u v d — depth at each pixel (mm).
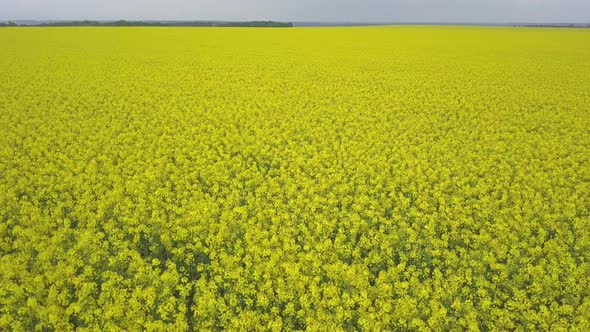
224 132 15516
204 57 30188
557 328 6723
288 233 9125
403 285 7402
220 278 7570
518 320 7234
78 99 18828
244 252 8773
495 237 9430
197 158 12586
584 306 7090
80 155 13062
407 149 14109
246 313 6910
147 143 14172
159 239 9227
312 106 18641
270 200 10836
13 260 8023
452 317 6902
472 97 20422
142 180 11430
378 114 17406
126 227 9328
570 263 8070
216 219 9969
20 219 9289
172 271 7820
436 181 12133
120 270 8234
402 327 6984
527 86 22672
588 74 25562
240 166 12570
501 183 11594
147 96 19547
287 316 7262
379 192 11359
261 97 19938
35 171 11797
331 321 6898
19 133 14469
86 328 6609
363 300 7121
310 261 8352
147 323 6645
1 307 7238
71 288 7613
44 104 18000
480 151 13703
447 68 27312
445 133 15812
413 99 20000
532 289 7539
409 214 9945
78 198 10477
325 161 12977
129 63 27250
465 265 8242
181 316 6879
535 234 9727
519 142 14695
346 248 8766
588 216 10172
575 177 11891
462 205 10805
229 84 22297
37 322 7016
